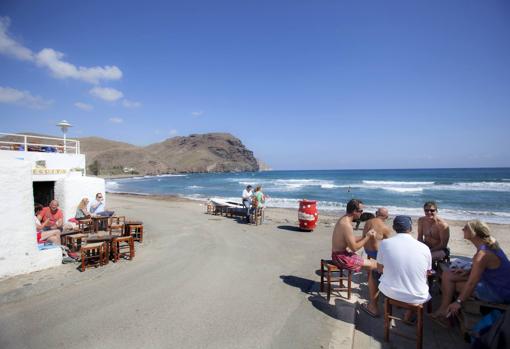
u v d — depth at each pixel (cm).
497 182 4850
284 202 2705
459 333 395
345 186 4797
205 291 519
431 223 556
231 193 4156
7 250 566
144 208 1853
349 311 449
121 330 387
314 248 838
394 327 409
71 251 741
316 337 379
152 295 499
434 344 369
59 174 1130
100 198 1086
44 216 771
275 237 981
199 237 972
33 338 368
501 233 1261
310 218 1077
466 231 389
